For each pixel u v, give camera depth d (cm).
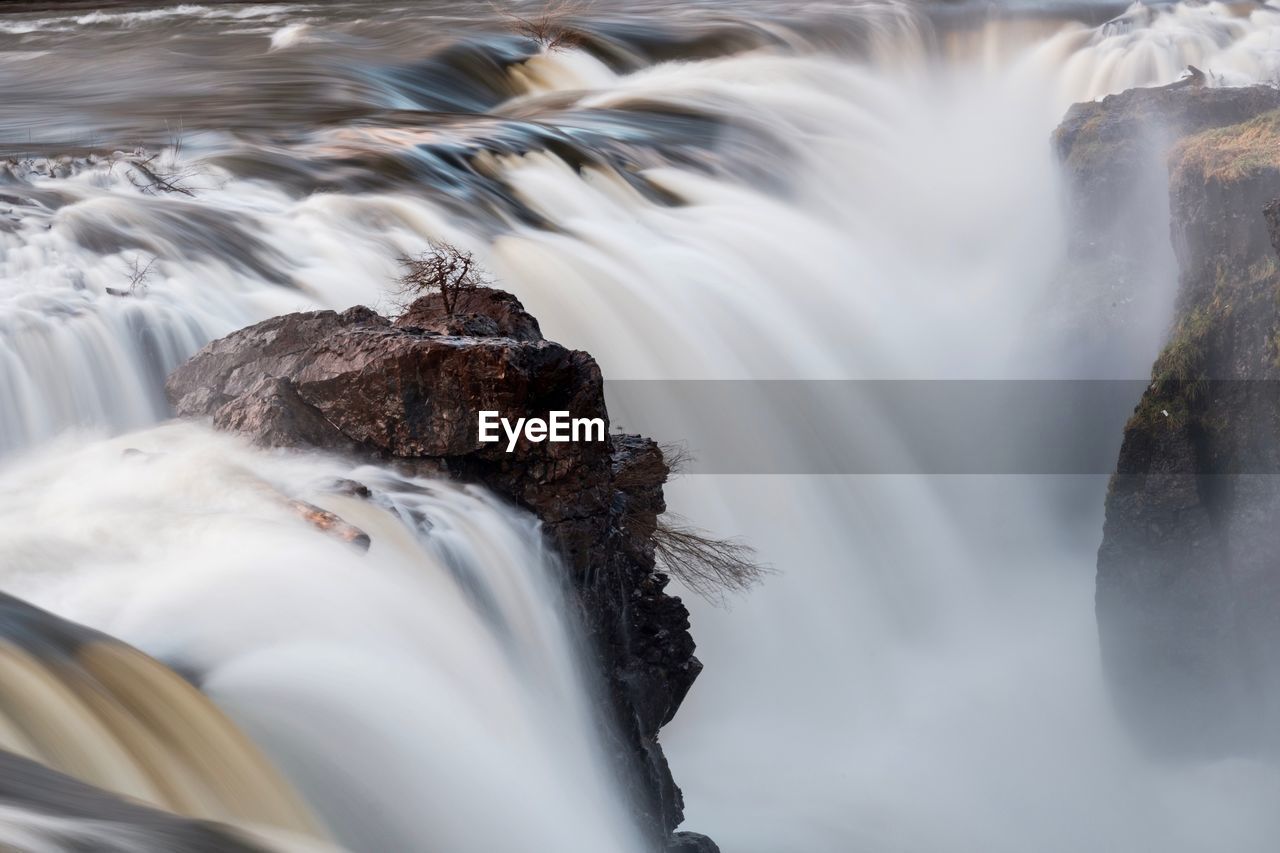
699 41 6259
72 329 2723
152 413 2775
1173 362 3284
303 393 2019
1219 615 3266
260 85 5209
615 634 2133
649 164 4759
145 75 5516
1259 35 6266
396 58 5719
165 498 1822
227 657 1555
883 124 5906
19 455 2161
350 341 2019
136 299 2925
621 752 2038
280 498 1800
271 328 2142
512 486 2017
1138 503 3344
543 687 1925
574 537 2020
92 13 7512
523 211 4081
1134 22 6481
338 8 7350
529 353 1978
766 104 5591
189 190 3616
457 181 4025
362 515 1817
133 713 1375
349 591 1681
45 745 1275
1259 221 3128
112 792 1198
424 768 1611
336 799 1506
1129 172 3981
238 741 1436
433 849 1584
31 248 2994
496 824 1670
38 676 1330
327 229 3509
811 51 6319
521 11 6825
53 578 1634
